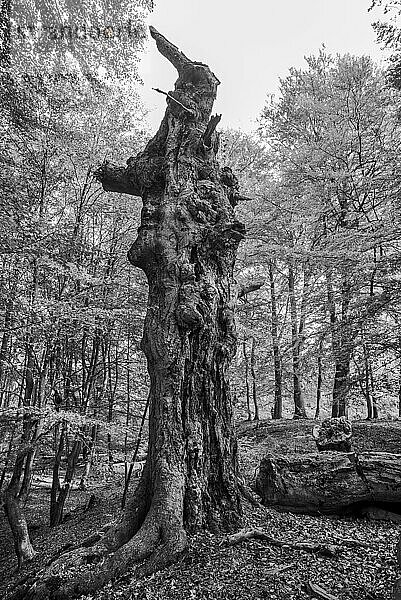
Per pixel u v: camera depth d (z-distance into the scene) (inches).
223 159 646.5
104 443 507.8
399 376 538.6
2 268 385.1
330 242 512.1
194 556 205.9
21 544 348.8
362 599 160.9
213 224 280.8
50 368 455.2
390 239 472.4
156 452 238.2
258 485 303.3
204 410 251.3
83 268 433.1
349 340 503.5
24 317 371.2
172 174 287.3
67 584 196.9
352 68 634.2
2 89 374.9
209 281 268.4
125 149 496.1
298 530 249.9
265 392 760.3
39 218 395.2
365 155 615.5
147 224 281.0
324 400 941.2
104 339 497.0
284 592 169.3
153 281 275.4
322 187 589.0
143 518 233.6
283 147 742.5
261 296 807.1
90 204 498.9
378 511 285.1
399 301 459.5
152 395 253.8
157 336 255.6
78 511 498.0
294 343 600.4
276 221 588.4
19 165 410.3
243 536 223.0
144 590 183.5
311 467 293.3
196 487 230.8
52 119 451.5
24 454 393.1
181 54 315.9
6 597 220.1
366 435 520.4
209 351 256.5
